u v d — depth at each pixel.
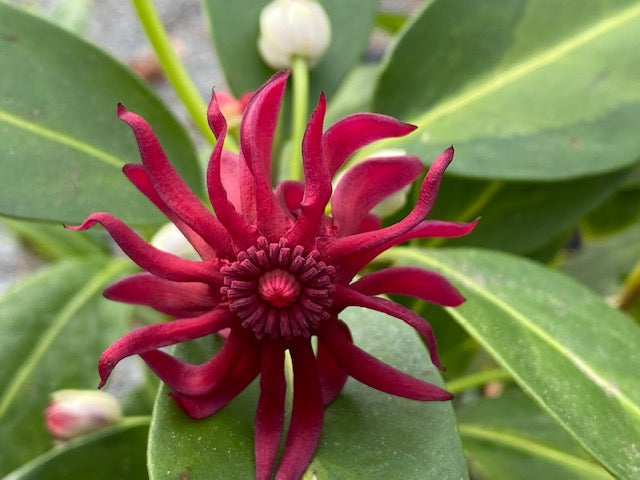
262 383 0.09
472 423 0.16
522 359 0.11
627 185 0.20
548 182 0.17
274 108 0.09
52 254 0.23
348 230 0.09
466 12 0.16
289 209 0.10
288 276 0.09
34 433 0.15
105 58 0.14
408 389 0.09
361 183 0.10
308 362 0.09
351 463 0.10
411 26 0.16
